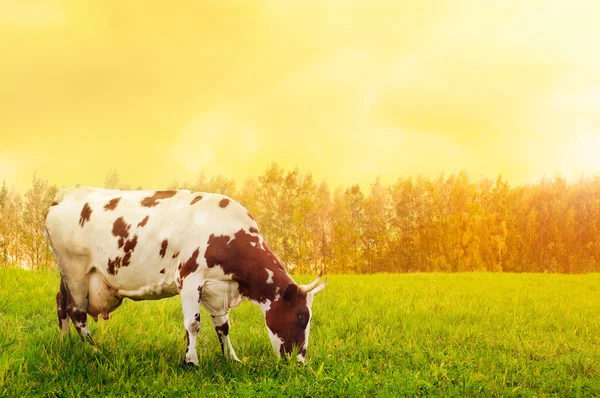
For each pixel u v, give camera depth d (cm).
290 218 5516
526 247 5834
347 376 586
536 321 1079
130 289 718
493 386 600
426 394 574
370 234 6022
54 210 747
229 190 5500
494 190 6112
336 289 1523
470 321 1064
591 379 652
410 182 6275
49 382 559
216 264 669
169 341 744
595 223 5822
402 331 912
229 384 571
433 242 5747
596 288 1970
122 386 571
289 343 661
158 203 714
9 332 727
